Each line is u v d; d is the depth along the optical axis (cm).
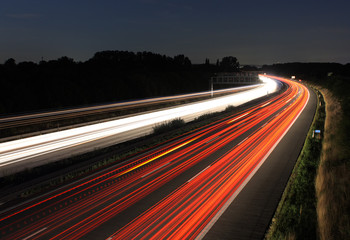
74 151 2939
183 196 1588
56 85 7981
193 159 2323
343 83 7669
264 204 1477
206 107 6912
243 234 1202
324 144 2678
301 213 1379
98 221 1325
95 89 9219
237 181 1805
